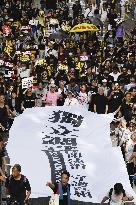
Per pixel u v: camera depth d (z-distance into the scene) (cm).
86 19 4706
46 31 4441
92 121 2550
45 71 3322
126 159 2531
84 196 2245
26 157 2369
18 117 2544
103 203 2158
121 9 5112
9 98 2989
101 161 2391
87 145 2455
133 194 2267
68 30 4528
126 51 4069
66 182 2070
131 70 3591
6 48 3828
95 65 3650
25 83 3059
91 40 4284
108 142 2473
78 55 3784
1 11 4862
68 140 2464
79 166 2362
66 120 2541
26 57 3638
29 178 2288
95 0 5081
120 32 4456
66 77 3359
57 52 3941
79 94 3036
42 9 5150
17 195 2061
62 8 5091
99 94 2955
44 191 2247
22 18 4716
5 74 3319
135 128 2589
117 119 2788
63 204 2075
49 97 3020
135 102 3045
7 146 2409
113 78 3384
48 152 2406
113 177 2330
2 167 2212
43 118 2545
